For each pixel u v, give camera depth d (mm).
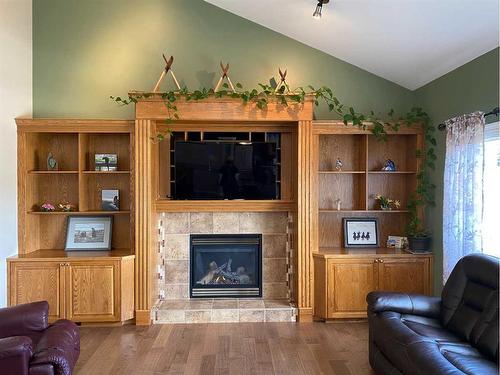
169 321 4156
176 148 4312
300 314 4184
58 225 4508
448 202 3631
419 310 3066
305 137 4145
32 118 4320
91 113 4477
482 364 2227
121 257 4023
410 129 4312
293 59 4543
